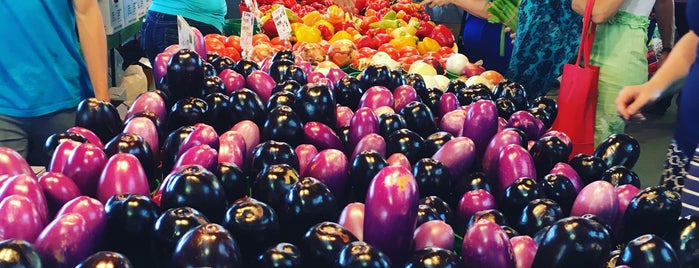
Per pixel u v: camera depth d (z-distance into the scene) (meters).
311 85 1.59
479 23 4.07
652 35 6.05
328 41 3.74
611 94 2.86
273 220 1.00
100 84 2.54
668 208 1.08
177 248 0.87
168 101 1.74
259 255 0.94
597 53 2.87
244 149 1.42
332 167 1.27
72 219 0.94
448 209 1.22
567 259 0.92
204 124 1.48
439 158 1.38
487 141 1.51
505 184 1.34
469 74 3.10
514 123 1.69
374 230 0.97
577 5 2.58
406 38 3.73
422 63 2.96
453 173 1.37
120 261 0.85
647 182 4.41
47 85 2.41
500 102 1.87
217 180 1.10
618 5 2.48
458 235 1.26
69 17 2.44
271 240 0.99
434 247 0.94
